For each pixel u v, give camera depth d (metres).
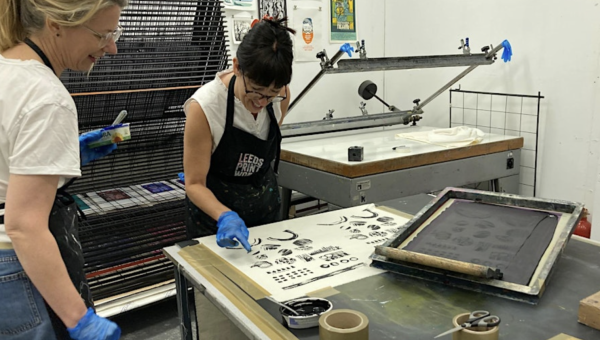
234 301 1.00
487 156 2.46
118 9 0.99
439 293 1.01
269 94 1.32
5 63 0.94
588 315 0.86
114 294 2.14
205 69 2.40
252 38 1.24
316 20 3.17
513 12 2.69
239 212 1.67
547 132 2.61
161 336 2.19
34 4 0.92
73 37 0.98
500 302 0.96
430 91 3.26
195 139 1.44
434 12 3.14
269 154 1.65
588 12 2.35
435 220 1.33
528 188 2.76
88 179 2.30
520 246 1.13
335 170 2.15
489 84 2.88
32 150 0.90
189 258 1.23
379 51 3.55
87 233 2.16
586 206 2.47
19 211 0.91
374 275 1.11
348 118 2.80
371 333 0.87
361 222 1.48
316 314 0.89
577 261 1.14
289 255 1.24
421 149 2.36
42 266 0.93
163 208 2.38
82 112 2.15
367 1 3.41
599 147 2.36
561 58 2.49
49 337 1.08
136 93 2.22
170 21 2.27
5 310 1.03
